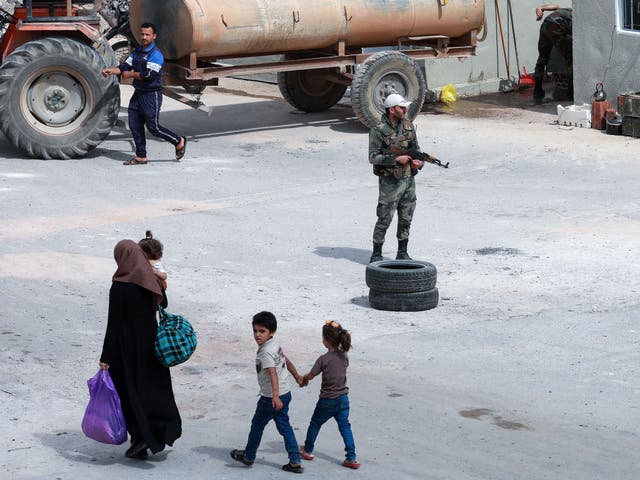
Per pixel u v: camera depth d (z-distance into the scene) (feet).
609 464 36.63
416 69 106.11
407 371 47.16
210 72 99.30
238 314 55.67
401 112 61.82
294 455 35.58
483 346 50.62
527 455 37.45
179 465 36.14
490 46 130.62
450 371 47.16
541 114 116.37
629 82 109.29
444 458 37.01
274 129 108.99
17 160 91.50
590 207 78.48
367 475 35.22
